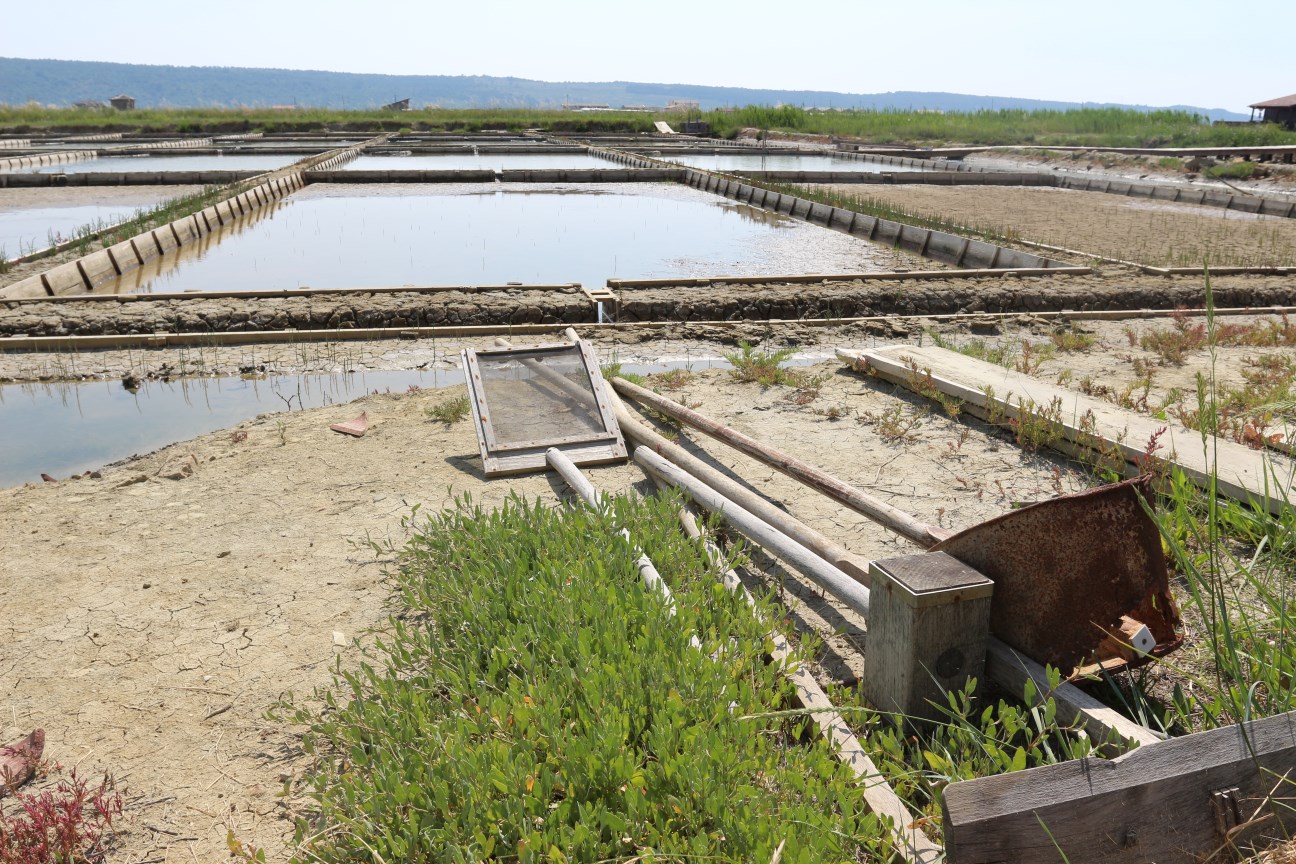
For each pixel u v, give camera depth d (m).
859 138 52.84
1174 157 33.38
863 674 3.33
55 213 21.62
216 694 3.57
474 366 6.31
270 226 19.95
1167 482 4.62
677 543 4.17
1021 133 53.28
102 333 10.27
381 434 6.76
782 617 3.83
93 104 80.62
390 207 23.31
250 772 3.13
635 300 11.40
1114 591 3.02
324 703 3.46
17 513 5.45
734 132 56.62
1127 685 3.28
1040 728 2.73
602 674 2.94
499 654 3.21
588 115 69.88
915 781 2.74
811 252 16.92
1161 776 2.14
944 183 29.67
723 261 15.91
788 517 4.38
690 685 2.92
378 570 4.54
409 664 3.45
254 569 4.61
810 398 7.20
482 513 4.88
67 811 2.77
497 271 15.03
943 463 5.77
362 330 10.38
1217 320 10.73
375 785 2.66
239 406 8.31
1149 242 16.84
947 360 7.57
